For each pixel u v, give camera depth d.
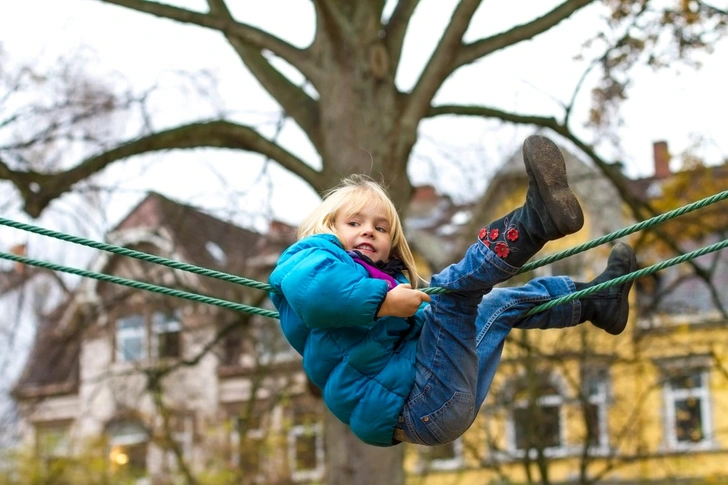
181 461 21.20
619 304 5.73
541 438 20.19
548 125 16.00
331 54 15.05
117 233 17.86
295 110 15.68
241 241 19.19
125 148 15.05
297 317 5.35
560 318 5.70
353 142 14.88
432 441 5.20
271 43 14.95
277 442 23.52
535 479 24.86
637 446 21.17
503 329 5.51
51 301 21.64
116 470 25.52
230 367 30.05
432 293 5.12
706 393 25.38
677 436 23.88
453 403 5.09
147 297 19.38
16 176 15.08
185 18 14.27
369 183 5.61
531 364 19.86
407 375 5.15
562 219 4.96
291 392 24.56
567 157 24.61
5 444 20.92
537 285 5.68
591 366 21.06
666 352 23.50
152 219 21.75
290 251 5.25
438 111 15.59
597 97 16.31
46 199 15.07
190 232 18.55
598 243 5.57
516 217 5.09
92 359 30.34
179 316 21.27
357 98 14.95
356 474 14.83
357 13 14.98
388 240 5.46
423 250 20.52
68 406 31.22
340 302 4.91
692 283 26.31
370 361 5.15
